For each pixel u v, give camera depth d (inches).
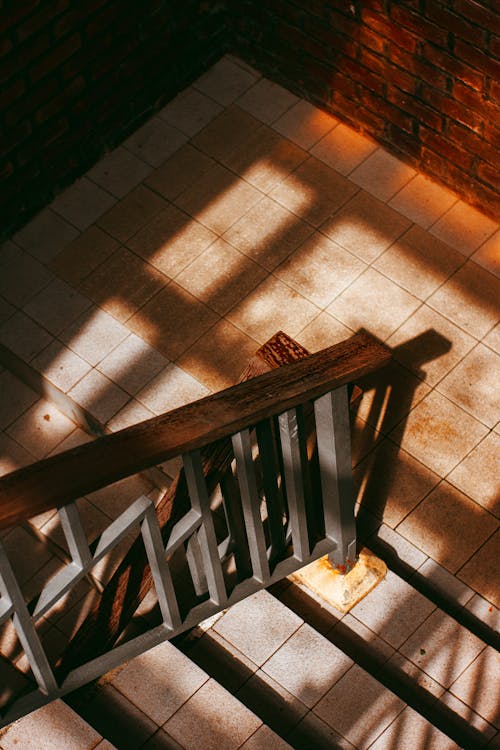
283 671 173.9
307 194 233.3
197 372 213.9
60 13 212.7
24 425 218.4
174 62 242.4
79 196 235.8
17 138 221.5
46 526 206.7
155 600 187.0
